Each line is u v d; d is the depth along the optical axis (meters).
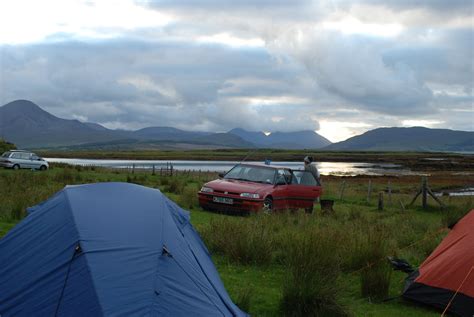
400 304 7.33
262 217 13.51
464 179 54.94
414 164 113.81
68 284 4.69
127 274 4.77
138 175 31.80
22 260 5.37
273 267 9.03
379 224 13.94
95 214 5.57
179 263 5.36
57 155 157.88
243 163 17.56
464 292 6.80
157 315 4.50
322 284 6.70
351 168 93.62
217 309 5.19
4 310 4.83
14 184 19.61
